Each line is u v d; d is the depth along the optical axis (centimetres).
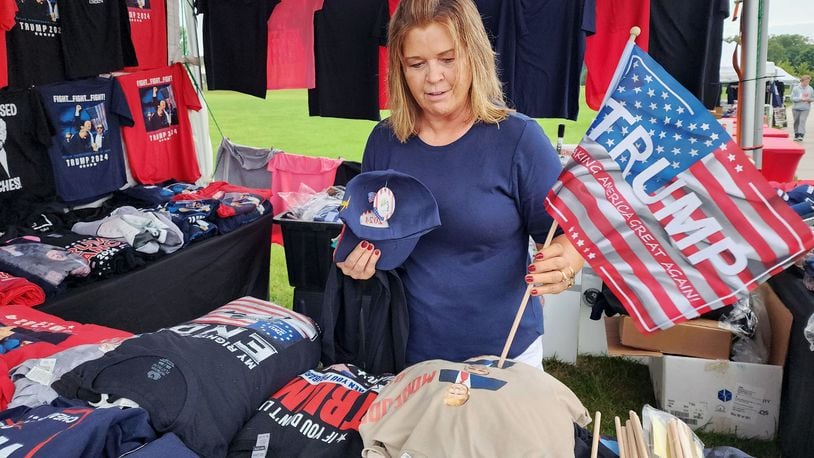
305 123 1366
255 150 443
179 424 113
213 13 391
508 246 137
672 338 270
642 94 130
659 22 336
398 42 126
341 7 377
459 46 122
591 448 118
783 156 395
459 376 113
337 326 155
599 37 352
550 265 127
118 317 263
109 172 362
